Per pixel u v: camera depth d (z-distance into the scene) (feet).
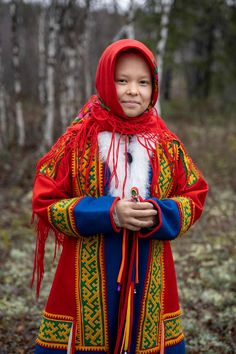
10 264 16.43
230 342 11.34
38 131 42.45
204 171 30.53
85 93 55.01
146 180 6.71
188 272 16.10
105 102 6.70
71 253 6.86
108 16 62.39
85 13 39.45
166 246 7.10
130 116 6.70
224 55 63.93
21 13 56.29
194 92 69.41
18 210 23.35
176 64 61.57
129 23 36.96
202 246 18.21
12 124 45.29
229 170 30.63
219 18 61.87
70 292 6.81
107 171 6.66
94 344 6.75
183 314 12.75
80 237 6.66
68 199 6.68
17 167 31.37
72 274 6.81
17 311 12.58
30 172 30.04
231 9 60.59
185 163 7.16
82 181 6.73
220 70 64.59
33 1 54.95
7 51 60.80
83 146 6.74
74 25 38.73
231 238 19.07
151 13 48.78
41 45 46.39
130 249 6.73
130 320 6.58
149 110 6.96
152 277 6.81
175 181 7.09
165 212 6.59
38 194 6.77
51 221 6.64
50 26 33.81
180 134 42.86
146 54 6.59
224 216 22.08
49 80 33.68
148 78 6.75
